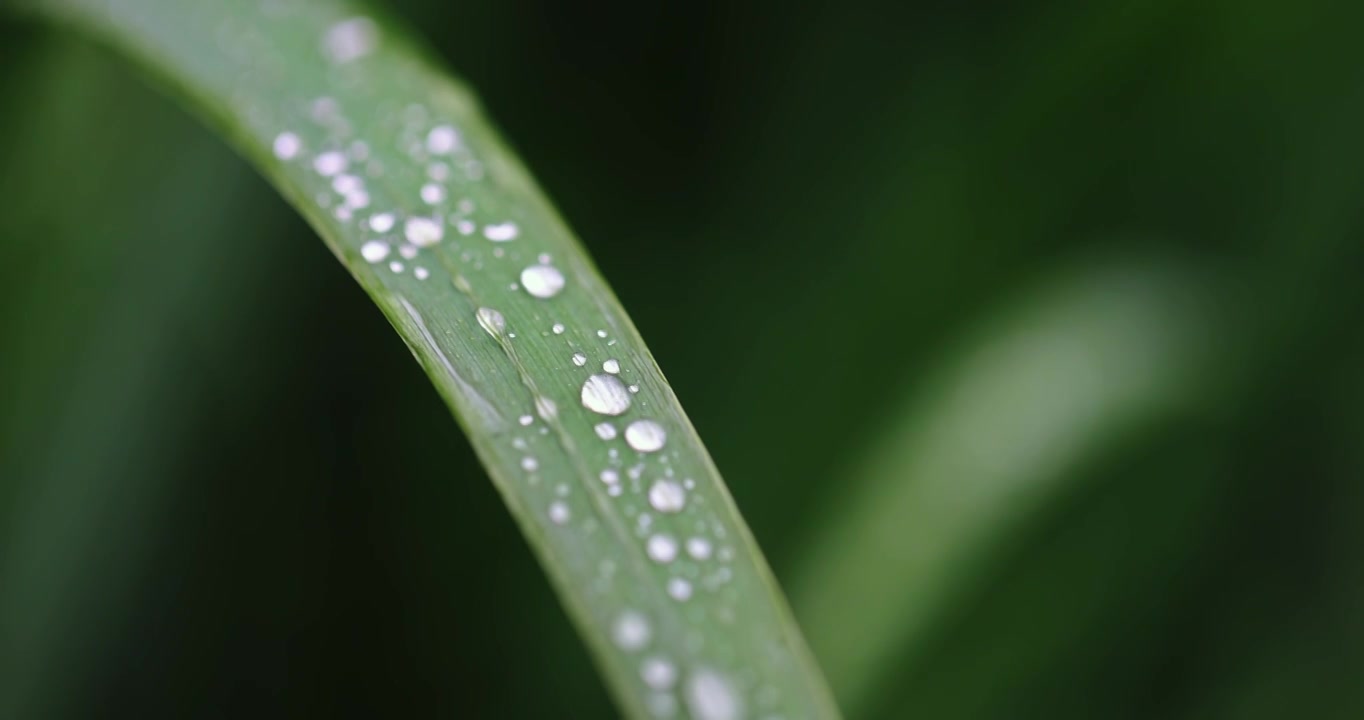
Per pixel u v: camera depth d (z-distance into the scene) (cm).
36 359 33
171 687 35
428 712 38
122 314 33
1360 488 38
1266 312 37
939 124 41
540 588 40
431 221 27
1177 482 38
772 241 42
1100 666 37
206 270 34
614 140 43
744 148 43
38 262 33
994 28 40
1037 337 36
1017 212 39
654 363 25
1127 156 39
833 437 39
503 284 26
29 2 29
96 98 34
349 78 29
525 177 27
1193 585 38
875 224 41
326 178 27
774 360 40
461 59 39
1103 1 36
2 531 32
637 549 24
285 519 37
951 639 35
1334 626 38
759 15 42
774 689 24
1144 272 38
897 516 32
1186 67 37
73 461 33
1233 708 37
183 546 35
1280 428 38
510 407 25
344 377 38
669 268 42
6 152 32
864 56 42
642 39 42
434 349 25
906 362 39
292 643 37
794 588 32
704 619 24
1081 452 33
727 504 24
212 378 35
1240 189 38
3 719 32
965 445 33
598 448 25
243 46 29
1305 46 36
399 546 39
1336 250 37
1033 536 34
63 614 33
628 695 24
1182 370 35
